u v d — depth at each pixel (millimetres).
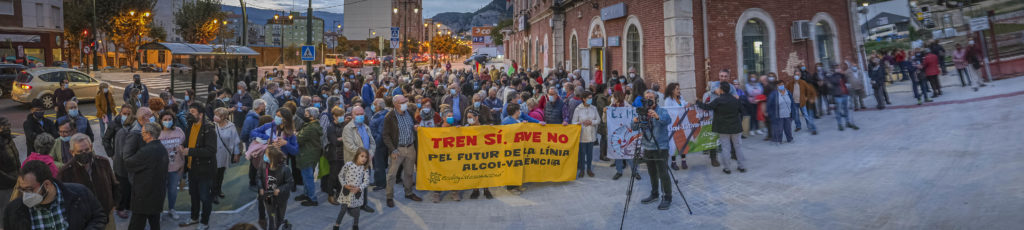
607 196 7641
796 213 5723
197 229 6559
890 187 5141
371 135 7793
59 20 38938
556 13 22062
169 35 97375
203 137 6535
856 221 5012
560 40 22219
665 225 6125
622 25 15812
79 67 45031
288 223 6504
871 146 5703
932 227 4176
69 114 9039
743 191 6996
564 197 7730
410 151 7770
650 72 14008
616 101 8711
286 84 13211
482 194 8258
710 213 6340
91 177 5965
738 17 13055
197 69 18000
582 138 8750
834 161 6449
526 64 31516
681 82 12688
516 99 9594
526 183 8797
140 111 6762
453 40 107562
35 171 3834
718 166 8891
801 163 7371
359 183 6328
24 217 3895
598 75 16812
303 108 9617
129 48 50594
